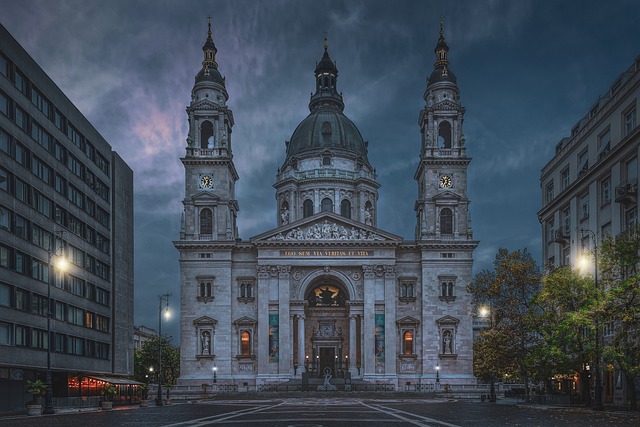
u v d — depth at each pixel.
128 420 39.03
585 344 53.62
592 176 68.31
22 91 66.81
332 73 153.88
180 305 110.44
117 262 95.88
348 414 43.00
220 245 111.25
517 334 67.81
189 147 116.00
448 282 111.50
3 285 61.03
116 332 94.12
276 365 108.38
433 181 115.62
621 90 62.50
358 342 112.88
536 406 57.66
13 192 63.56
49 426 33.75
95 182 88.75
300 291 111.88
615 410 49.62
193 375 108.75
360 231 112.50
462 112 117.62
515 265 68.38
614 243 52.44
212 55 121.06
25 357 64.38
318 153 138.62
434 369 108.81
